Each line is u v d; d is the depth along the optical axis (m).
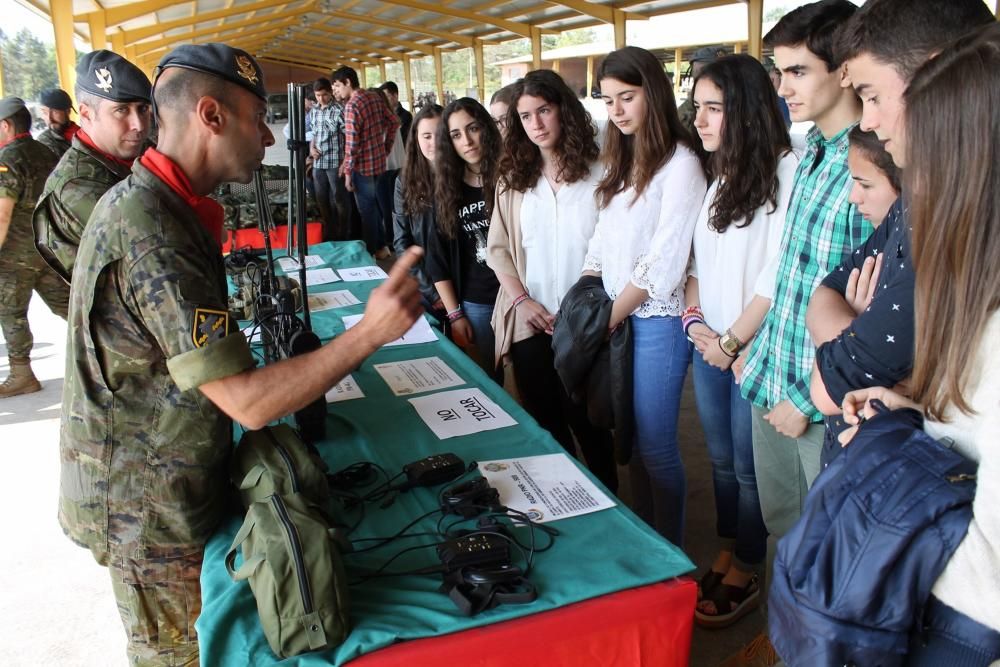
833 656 0.76
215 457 1.17
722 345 1.69
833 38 1.27
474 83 22.78
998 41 0.64
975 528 0.66
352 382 1.87
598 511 1.24
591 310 1.90
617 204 1.92
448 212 2.54
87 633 2.01
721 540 2.38
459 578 1.02
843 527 0.75
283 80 25.98
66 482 1.17
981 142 0.64
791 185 1.58
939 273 0.69
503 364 2.47
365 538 1.17
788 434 1.44
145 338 1.08
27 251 3.42
